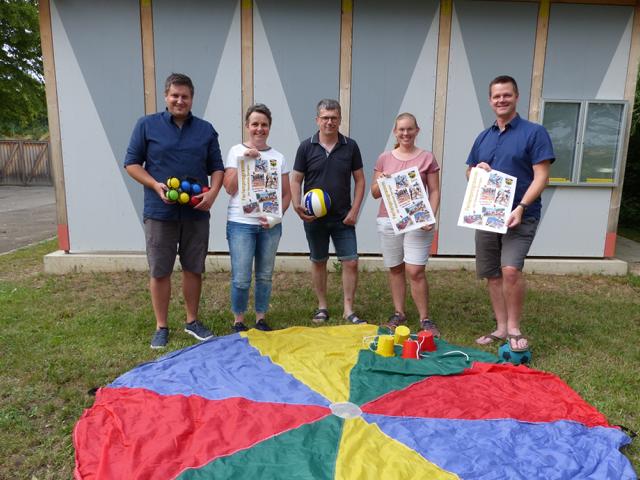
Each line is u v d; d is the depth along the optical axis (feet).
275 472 7.58
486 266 13.52
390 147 20.62
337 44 19.84
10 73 54.49
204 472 7.54
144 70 19.66
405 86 20.24
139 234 20.83
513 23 19.88
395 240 14.32
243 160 13.00
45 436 9.03
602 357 12.91
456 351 12.66
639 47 20.20
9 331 13.94
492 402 10.00
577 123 20.57
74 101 19.76
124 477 7.43
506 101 12.07
